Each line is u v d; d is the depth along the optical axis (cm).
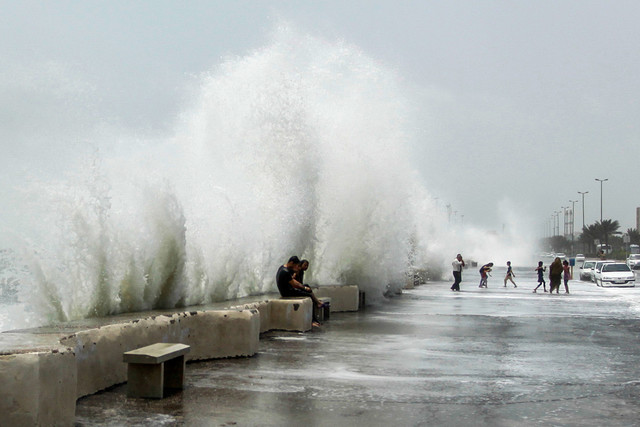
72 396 559
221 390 738
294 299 1337
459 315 1758
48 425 519
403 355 1026
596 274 3941
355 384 788
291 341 1175
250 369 877
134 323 775
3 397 493
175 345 744
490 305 2136
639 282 4212
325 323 1512
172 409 643
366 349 1084
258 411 645
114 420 597
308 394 728
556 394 746
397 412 652
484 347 1134
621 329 1446
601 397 733
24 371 499
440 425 607
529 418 636
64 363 543
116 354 732
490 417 638
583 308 2047
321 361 953
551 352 1083
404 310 1909
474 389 769
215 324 948
